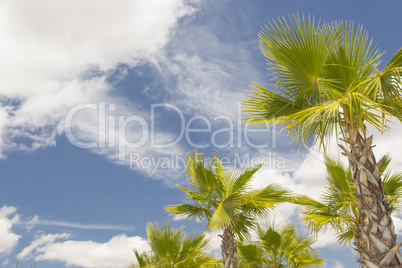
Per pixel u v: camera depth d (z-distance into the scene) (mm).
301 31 4742
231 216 8398
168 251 8961
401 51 4539
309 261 9281
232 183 9562
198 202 9570
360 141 4848
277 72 5191
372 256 4543
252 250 9586
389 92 5062
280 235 9422
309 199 7074
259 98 5617
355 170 4871
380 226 4551
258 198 8961
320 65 4898
